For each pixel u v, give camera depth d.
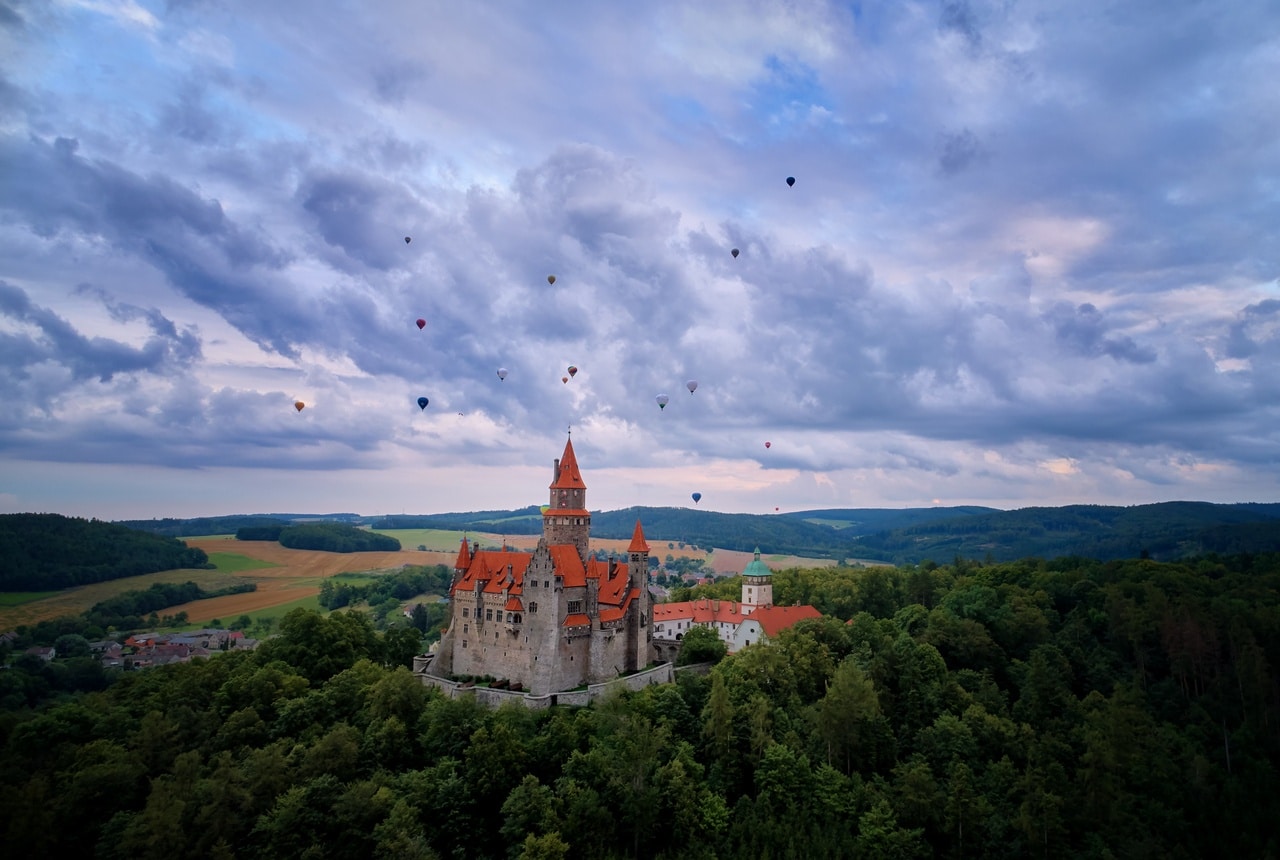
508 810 102.81
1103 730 134.38
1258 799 129.38
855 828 110.81
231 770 106.69
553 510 152.25
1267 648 163.62
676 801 108.12
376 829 98.25
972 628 170.88
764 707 122.94
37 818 99.12
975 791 121.38
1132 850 111.88
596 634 141.75
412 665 160.00
